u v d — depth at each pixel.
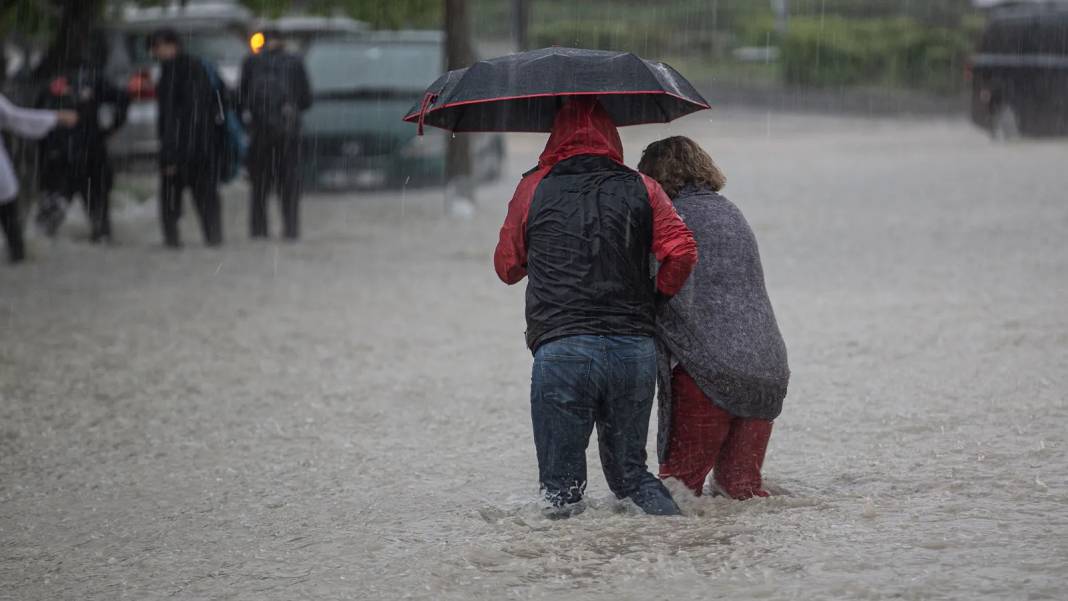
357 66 53.50
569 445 13.41
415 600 11.78
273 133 40.62
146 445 19.03
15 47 59.25
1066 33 66.94
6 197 36.81
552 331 13.23
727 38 117.56
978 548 12.39
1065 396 19.28
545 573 12.24
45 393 22.47
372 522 14.70
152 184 54.97
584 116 13.65
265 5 43.84
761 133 78.44
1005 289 29.09
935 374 21.30
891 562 12.09
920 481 15.37
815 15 120.50
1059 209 42.88
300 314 29.45
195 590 12.56
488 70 13.45
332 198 52.62
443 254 38.25
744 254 14.08
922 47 105.38
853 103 96.31
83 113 41.19
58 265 37.44
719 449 14.48
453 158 46.81
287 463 17.75
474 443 18.56
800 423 18.72
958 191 48.88
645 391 13.39
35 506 16.06
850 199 47.75
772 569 12.03
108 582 13.01
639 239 13.27
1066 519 13.28
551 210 13.35
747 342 13.85
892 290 29.81
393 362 24.33
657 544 12.85
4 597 12.73
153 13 62.72
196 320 28.98
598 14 117.88
